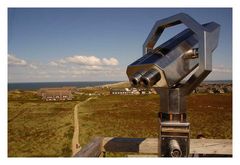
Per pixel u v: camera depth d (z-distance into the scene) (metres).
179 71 1.42
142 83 1.37
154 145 1.86
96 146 1.76
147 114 20.27
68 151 14.06
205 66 1.32
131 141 1.89
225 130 13.25
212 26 1.49
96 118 21.09
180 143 1.40
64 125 20.08
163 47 1.45
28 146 14.57
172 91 1.43
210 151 1.86
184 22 1.42
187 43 1.47
